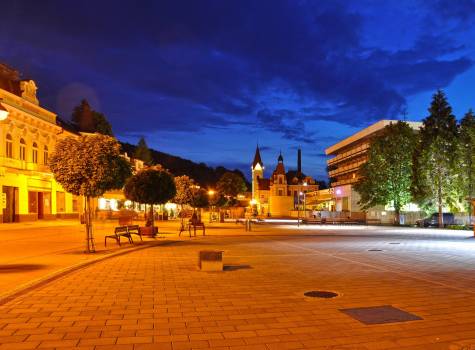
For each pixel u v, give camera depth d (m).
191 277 11.19
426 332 6.35
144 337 6.07
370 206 50.66
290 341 5.94
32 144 41.88
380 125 66.62
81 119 67.44
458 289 9.55
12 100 38.34
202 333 6.28
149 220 27.02
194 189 41.59
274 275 11.54
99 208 55.47
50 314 7.30
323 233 32.25
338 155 89.25
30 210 41.44
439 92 45.91
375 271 12.27
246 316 7.25
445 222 44.31
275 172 116.69
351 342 5.89
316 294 9.02
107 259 14.98
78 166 15.91
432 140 44.12
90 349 5.55
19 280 10.05
